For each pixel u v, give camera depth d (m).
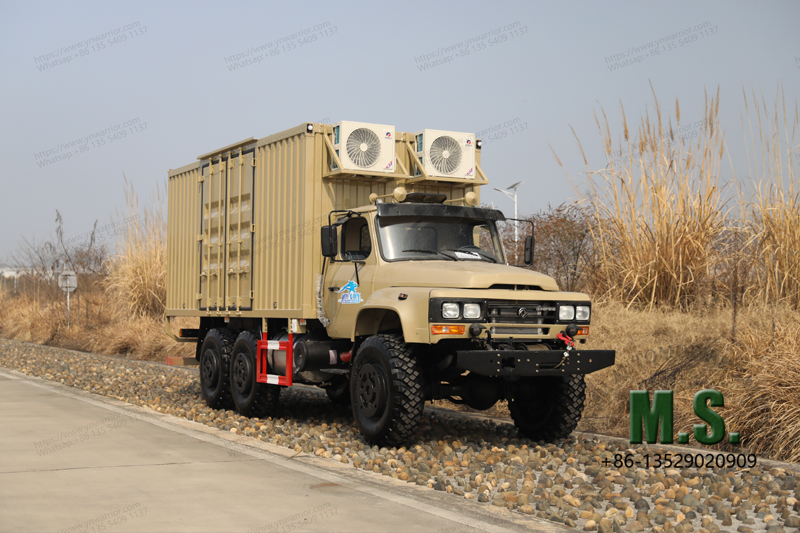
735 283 11.09
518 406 9.04
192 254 12.45
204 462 7.11
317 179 9.36
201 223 12.16
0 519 5.12
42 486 6.07
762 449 7.77
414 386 7.69
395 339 8.01
